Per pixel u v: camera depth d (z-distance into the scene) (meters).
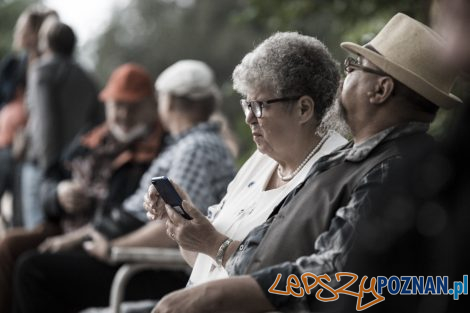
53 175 9.06
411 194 3.11
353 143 5.09
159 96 7.84
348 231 4.35
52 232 8.62
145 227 7.59
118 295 7.06
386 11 9.78
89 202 8.46
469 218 2.88
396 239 3.13
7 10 33.84
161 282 7.68
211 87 7.82
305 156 5.39
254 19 10.68
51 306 7.71
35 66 9.97
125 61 44.44
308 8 10.39
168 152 7.68
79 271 7.71
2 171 10.34
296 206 4.75
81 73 10.12
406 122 4.65
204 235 5.26
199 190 7.39
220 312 4.50
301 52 5.33
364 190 4.41
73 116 9.97
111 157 8.35
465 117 3.00
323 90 5.34
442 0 3.09
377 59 4.64
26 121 10.52
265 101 5.32
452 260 2.91
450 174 2.96
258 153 5.83
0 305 8.33
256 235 4.99
